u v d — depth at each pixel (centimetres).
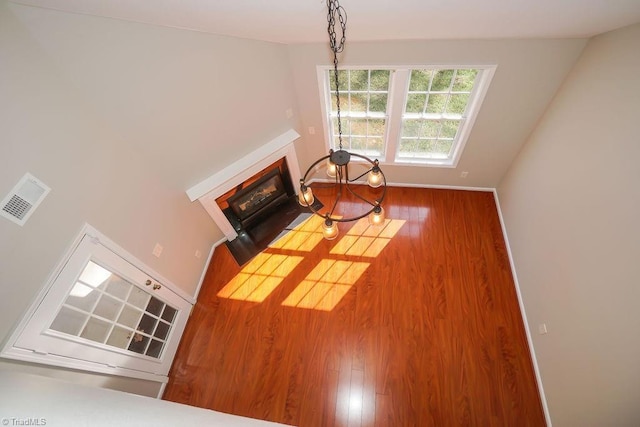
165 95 241
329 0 155
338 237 390
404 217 404
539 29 214
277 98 325
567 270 242
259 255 383
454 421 264
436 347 301
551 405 252
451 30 225
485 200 410
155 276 283
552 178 275
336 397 281
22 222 172
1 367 168
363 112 358
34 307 180
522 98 295
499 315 316
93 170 215
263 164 347
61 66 187
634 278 174
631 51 190
